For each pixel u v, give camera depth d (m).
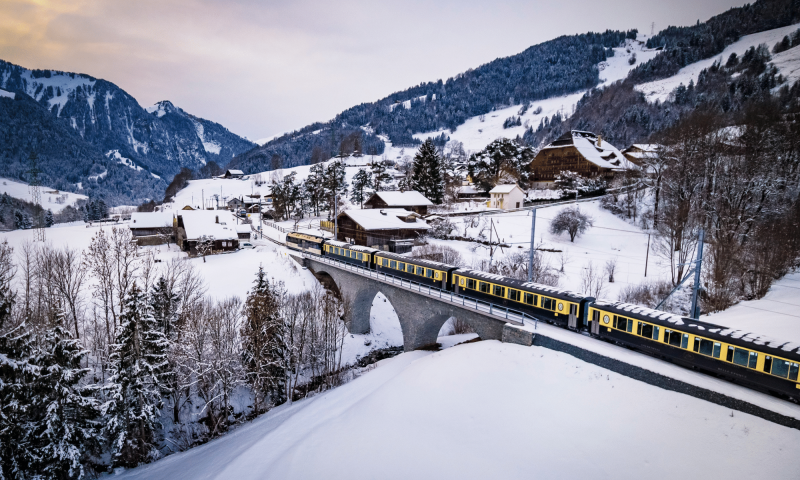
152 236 77.56
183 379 34.25
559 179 92.25
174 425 34.62
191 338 33.03
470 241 66.50
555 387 24.14
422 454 21.84
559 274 52.25
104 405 27.00
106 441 30.55
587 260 56.16
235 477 23.05
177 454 30.73
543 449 20.48
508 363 27.39
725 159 54.91
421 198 81.81
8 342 23.11
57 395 25.20
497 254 60.22
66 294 39.47
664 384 22.00
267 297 36.03
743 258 41.66
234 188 188.25
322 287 56.34
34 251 61.03
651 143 98.50
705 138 58.81
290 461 23.28
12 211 133.62
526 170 102.00
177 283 48.41
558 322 29.81
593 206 76.19
